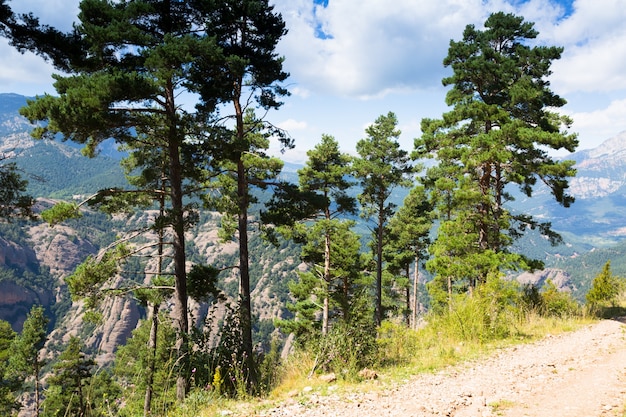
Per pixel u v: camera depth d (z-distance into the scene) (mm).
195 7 14578
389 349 10969
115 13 12883
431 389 7043
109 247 14352
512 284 13430
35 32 11133
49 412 35750
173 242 14227
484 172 18891
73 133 12062
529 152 18297
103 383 34812
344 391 7227
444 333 12461
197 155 15055
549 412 5324
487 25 19891
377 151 31328
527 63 18859
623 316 16016
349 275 30047
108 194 14094
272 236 22719
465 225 18484
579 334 12305
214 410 6598
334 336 9562
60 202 13211
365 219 33438
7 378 37156
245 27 15875
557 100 18656
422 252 39250
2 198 11227
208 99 15141
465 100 19938
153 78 12297
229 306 9398
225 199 16328
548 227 19156
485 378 7621
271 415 5996
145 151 19734
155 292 18938
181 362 8359
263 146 23562
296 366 9898
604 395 5902
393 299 39812
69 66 12797
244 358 8367
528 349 10359
